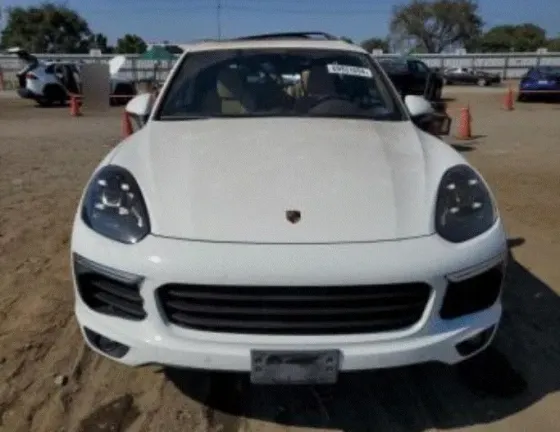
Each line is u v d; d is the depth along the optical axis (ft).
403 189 7.91
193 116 10.82
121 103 64.13
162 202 7.63
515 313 11.35
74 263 7.78
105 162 8.95
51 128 42.52
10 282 12.66
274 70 11.78
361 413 8.59
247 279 6.84
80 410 8.55
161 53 80.18
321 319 7.03
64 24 215.10
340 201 7.59
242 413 8.59
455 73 122.11
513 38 246.88
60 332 10.62
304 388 9.16
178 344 7.09
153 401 8.80
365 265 6.91
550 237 15.71
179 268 6.93
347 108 11.05
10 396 8.80
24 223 16.83
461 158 9.16
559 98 70.69
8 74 113.29
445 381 9.28
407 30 234.99
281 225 7.23
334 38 14.02
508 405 8.70
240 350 7.02
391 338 7.13
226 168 8.23
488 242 7.61
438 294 7.22
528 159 28.07
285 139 9.25
